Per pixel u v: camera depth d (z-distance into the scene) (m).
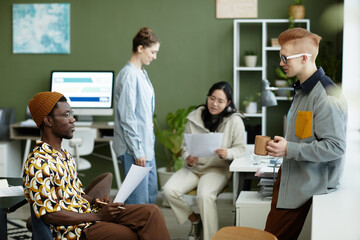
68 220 2.22
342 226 1.87
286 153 2.21
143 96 3.47
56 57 5.50
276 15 5.20
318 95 2.21
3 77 5.57
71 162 2.44
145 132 3.50
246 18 5.23
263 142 2.37
